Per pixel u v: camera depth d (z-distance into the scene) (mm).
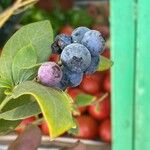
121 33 412
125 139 462
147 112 443
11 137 439
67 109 154
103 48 169
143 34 407
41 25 198
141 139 455
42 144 410
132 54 419
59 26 688
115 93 443
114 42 416
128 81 434
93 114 575
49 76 158
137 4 400
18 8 330
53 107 151
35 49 192
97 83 576
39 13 648
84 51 159
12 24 453
